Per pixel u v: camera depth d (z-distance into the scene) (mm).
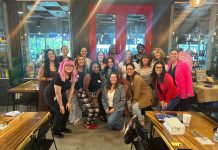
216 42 4934
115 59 4168
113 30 4707
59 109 2863
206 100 3805
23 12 4523
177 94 2809
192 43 5008
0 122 1986
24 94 3822
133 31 4738
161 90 2877
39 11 4816
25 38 4707
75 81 2977
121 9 4570
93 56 4738
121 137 3035
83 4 4488
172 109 2869
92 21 4582
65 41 4914
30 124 1944
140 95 3170
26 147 1568
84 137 3027
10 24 4395
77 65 3289
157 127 1928
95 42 4695
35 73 4672
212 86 4012
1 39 4418
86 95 3396
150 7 4586
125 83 3449
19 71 4578
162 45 4750
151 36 4719
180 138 1689
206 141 1637
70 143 2838
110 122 3178
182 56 4047
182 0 4438
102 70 3750
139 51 4031
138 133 1905
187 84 2863
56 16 4918
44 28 5012
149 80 3350
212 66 5023
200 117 2191
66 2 4391
